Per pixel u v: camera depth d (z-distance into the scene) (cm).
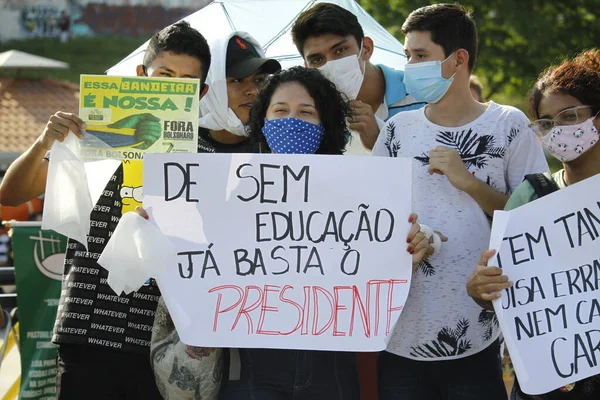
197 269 360
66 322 380
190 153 361
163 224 360
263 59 440
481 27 1176
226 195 361
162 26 2809
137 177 390
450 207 378
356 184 360
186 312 357
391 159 359
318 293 359
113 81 368
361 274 359
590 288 343
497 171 379
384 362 385
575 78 329
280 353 362
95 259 384
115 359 383
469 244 375
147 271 352
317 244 361
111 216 388
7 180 381
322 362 364
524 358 341
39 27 2733
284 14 600
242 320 358
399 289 358
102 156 368
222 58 435
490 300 349
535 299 344
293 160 360
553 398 345
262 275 360
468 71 391
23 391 464
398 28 1143
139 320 384
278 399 361
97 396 382
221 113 423
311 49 454
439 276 374
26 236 466
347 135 396
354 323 357
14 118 1923
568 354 340
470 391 372
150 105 369
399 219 359
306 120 371
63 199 363
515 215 348
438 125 387
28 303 466
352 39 452
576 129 329
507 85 1223
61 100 2012
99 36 2753
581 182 343
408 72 391
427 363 377
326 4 460
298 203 361
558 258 346
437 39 385
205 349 366
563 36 1161
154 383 389
